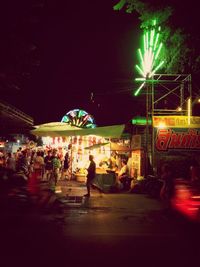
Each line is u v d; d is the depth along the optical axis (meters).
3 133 20.91
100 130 21.91
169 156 19.88
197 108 24.59
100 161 25.30
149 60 20.06
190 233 10.38
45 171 25.62
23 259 7.46
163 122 20.22
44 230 10.59
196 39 13.72
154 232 10.49
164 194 16.48
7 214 13.26
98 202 16.34
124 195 18.91
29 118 19.69
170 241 9.32
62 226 11.20
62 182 25.31
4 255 7.79
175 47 14.73
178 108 22.64
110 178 20.08
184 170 19.55
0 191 14.20
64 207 14.93
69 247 8.50
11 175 16.78
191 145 19.98
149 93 21.50
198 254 8.01
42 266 6.95
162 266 7.05
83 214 13.47
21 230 10.59
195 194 11.77
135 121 23.03
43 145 29.31
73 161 27.22
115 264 7.14
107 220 12.34
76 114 28.27
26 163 23.53
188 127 20.14
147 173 20.69
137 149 21.42
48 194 16.66
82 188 21.84
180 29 13.65
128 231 10.57
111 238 9.56
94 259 7.48
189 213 11.77
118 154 25.61
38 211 13.98
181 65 15.92
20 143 29.17
